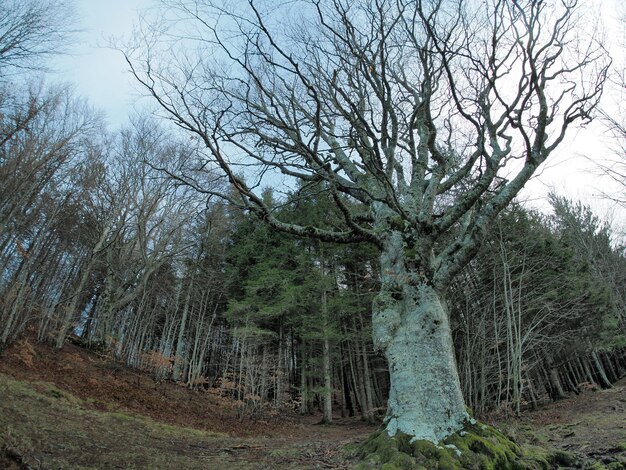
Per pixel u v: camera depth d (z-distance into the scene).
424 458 4.33
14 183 11.27
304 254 19.30
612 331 20.41
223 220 22.73
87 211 18.59
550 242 17.56
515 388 10.88
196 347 22.78
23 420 6.14
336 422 18.91
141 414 11.77
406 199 6.79
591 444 6.98
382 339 5.45
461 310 12.81
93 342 18.16
